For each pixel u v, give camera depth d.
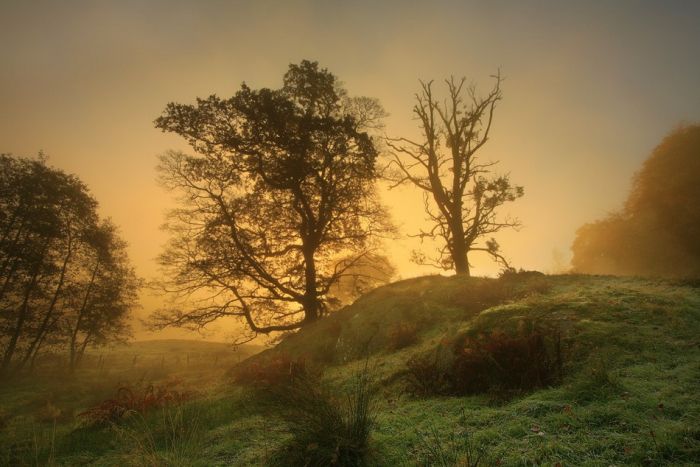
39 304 32.16
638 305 8.74
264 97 21.88
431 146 25.28
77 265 34.41
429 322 13.55
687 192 28.58
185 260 23.23
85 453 6.95
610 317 8.19
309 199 25.25
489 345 7.16
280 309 24.69
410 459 4.54
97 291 34.91
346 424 5.01
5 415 15.63
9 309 30.44
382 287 20.23
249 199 23.64
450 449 4.55
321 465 4.53
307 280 24.36
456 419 5.57
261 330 24.12
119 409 9.25
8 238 30.80
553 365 6.60
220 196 23.56
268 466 4.93
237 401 9.20
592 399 5.30
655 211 31.11
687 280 11.17
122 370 31.83
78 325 32.81
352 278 28.47
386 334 14.20
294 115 23.17
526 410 5.40
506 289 13.78
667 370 5.83
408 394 7.61
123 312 35.62
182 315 23.23
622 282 12.48
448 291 15.36
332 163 24.45
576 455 4.02
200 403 9.63
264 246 23.92
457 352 8.33
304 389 5.63
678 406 4.60
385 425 5.78
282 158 23.58
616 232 33.50
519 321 8.40
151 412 9.22
